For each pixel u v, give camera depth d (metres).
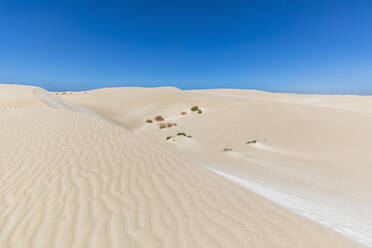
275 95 50.66
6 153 4.73
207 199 3.11
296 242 2.27
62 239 2.24
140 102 33.53
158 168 4.20
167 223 2.52
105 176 3.71
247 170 6.65
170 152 5.27
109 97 40.03
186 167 4.35
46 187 3.31
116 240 2.22
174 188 3.41
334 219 3.43
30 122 7.77
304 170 7.07
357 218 3.61
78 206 2.81
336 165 7.76
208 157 8.37
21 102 17.78
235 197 3.21
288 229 2.49
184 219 2.61
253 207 2.96
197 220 2.60
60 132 6.46
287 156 8.88
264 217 2.72
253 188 4.25
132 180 3.61
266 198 3.38
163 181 3.64
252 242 2.23
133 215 2.65
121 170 3.99
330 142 10.71
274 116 15.77
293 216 2.80
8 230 2.39
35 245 2.17
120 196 3.09
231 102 24.77
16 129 6.76
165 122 18.25
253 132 12.77
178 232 2.37
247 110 18.08
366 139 10.86
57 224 2.47
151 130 15.98
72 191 3.19
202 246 2.17
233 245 2.18
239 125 14.42
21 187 3.32
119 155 4.75
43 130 6.66
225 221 2.59
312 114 15.88
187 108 25.22
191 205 2.93
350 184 5.88
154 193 3.22
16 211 2.73
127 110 29.45
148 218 2.60
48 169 3.94
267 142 10.92
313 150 9.72
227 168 6.71
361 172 6.99
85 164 4.18
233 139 11.66
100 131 6.73
